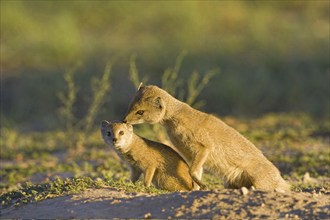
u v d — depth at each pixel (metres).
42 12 25.12
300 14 26.98
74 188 8.44
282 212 7.12
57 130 16.88
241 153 8.39
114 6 25.41
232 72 19.97
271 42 22.38
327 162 12.32
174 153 8.70
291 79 19.67
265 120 16.62
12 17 23.97
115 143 8.54
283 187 8.52
